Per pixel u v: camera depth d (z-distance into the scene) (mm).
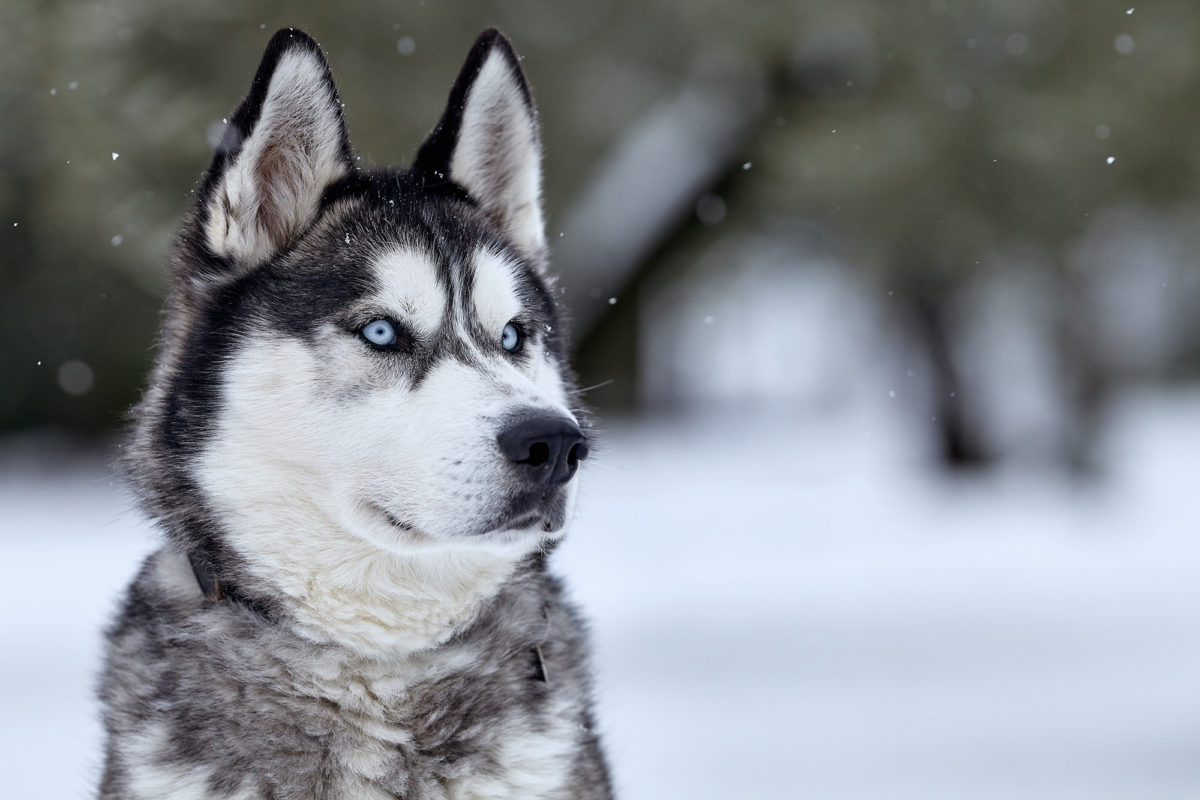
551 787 4227
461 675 4211
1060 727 8422
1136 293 22844
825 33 12336
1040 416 19719
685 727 8312
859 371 27516
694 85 14609
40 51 9484
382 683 4145
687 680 9391
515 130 5109
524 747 4199
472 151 5059
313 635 4199
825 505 17922
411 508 4156
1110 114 12180
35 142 9859
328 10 10719
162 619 4270
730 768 7496
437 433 4168
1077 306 16797
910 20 12258
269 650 4141
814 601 12094
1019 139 11891
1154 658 10125
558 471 4172
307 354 4281
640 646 10273
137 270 9719
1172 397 37844
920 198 12508
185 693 4109
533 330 4801
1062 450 19234
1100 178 12812
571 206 15086
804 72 13469
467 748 4152
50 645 10109
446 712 4160
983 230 12758
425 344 4422
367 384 4305
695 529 15875
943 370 19750
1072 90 12320
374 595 4227
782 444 24719
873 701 8945
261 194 4512
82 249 11016
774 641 10586
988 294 14844
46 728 8000
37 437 22688
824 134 12586
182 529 4270
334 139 4648
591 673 4660
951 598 12352
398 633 4234
